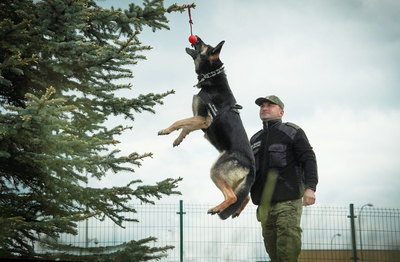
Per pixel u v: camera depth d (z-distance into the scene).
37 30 4.50
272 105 3.54
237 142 3.68
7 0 4.68
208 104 3.81
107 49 4.87
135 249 4.46
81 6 4.56
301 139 3.31
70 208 4.98
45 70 4.93
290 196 3.13
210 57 4.02
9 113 3.97
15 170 4.82
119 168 4.82
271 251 3.09
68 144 4.11
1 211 4.59
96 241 5.94
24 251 4.21
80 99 5.14
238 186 3.52
